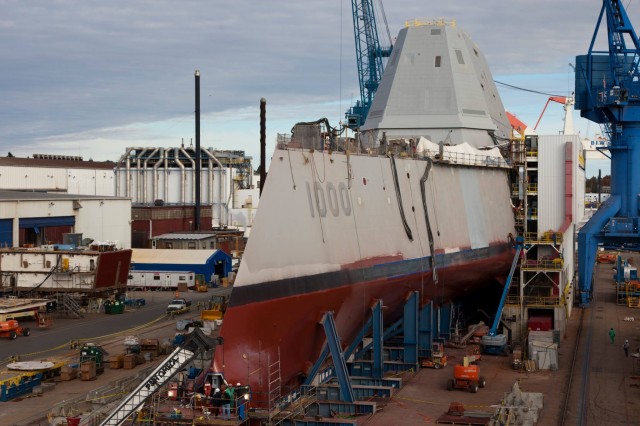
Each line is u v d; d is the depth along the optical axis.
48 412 42.28
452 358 56.03
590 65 71.75
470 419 40.06
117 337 64.25
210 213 133.25
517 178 73.62
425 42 75.12
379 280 47.09
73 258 77.06
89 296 77.38
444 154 60.53
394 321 53.72
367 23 124.69
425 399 44.81
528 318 64.81
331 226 43.28
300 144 42.94
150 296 90.44
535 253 68.94
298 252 40.31
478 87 75.25
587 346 61.75
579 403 44.62
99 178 158.25
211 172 139.50
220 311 70.56
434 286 56.03
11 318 66.75
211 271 98.81
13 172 139.25
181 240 109.38
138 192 141.38
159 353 58.38
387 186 50.56
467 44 77.25
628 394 46.69
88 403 42.97
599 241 72.12
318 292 41.25
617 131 70.31
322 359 43.59
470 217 62.81
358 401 43.06
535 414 40.50
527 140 70.31
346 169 45.91
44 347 59.91
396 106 73.81
